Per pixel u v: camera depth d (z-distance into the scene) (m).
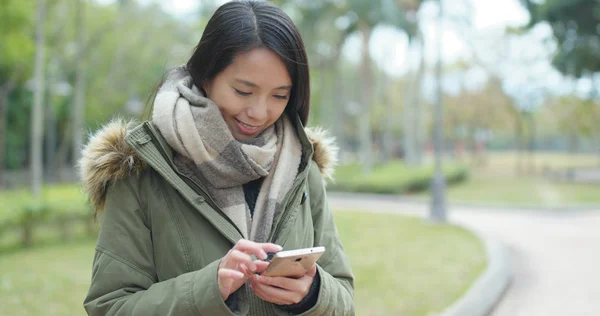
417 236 9.90
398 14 21.81
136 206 1.32
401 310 5.02
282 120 1.47
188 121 1.26
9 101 27.55
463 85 34.19
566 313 5.56
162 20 22.83
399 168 26.36
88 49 20.69
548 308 5.75
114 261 1.27
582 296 6.19
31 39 16.77
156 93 1.45
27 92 27.83
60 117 28.86
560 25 22.86
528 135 39.28
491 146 62.44
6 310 4.95
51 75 22.75
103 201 1.38
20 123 28.62
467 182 25.62
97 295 1.27
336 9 23.70
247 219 1.35
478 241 9.29
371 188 20.25
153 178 1.35
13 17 14.37
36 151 14.28
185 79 1.38
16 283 6.14
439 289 5.85
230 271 1.13
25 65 20.75
